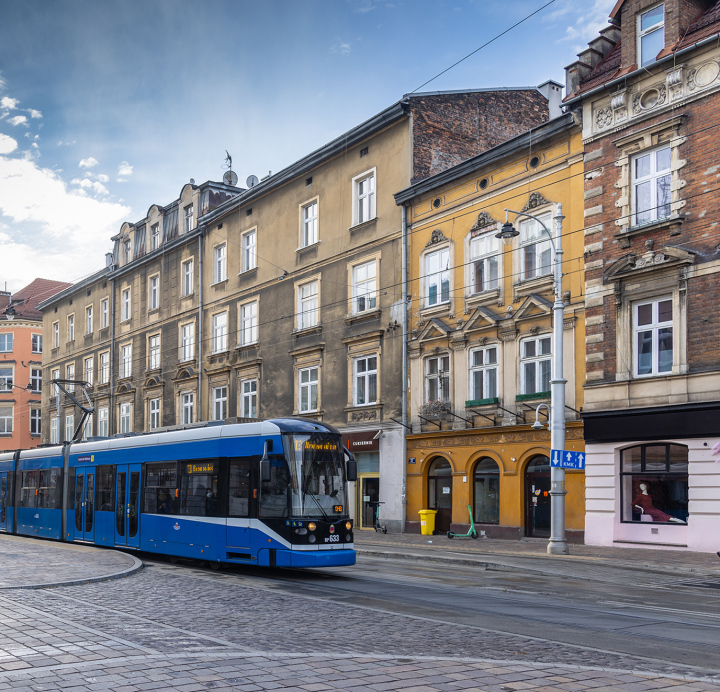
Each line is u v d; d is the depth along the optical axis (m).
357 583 14.82
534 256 25.27
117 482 21.62
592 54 23.92
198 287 42.75
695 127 20.66
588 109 23.41
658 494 21.02
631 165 22.23
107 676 6.83
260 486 16.25
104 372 52.34
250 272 38.66
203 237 42.84
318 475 16.05
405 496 28.91
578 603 12.36
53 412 59.31
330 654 7.99
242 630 9.42
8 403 69.50
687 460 20.30
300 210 35.75
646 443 21.19
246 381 38.44
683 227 20.72
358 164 32.66
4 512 29.25
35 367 70.56
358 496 31.39
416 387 28.98
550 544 20.23
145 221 49.25
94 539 22.38
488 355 26.42
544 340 24.58
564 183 24.31
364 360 31.69
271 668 7.29
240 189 44.31
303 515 15.62
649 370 21.33
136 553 22.03
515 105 33.88
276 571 17.31
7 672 6.95
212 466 17.72
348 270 32.62
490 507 26.00
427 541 24.77
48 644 8.12
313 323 34.47
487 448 25.84
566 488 23.27
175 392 44.16
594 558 18.64
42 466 26.69
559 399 20.86
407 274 29.88
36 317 71.06
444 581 15.16
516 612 11.27
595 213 22.95
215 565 17.86
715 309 19.77
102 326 53.28
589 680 7.19
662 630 10.01
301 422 16.50
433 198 29.12
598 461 22.14
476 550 21.20
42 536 25.89
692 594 13.77
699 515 19.69
